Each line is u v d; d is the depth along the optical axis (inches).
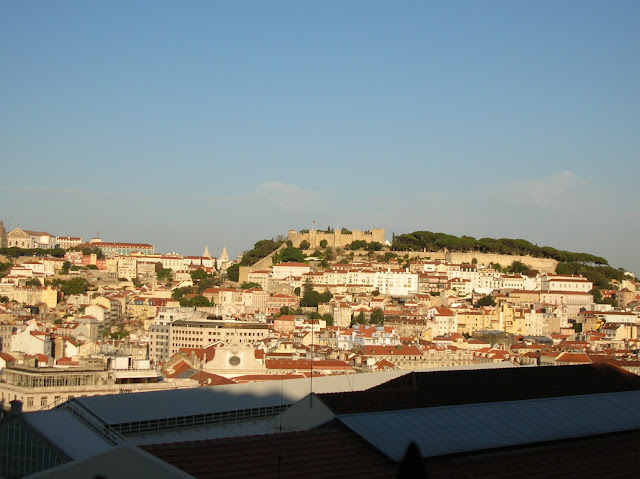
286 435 5910.4
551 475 5866.1
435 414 6717.5
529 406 7268.7
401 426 6294.3
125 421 7613.2
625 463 6274.6
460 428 6515.8
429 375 7721.5
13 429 7145.7
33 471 6988.2
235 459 5300.2
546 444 6574.8
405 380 7554.1
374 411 6525.6
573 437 6756.9
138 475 4566.9
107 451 4598.9
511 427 6722.4
